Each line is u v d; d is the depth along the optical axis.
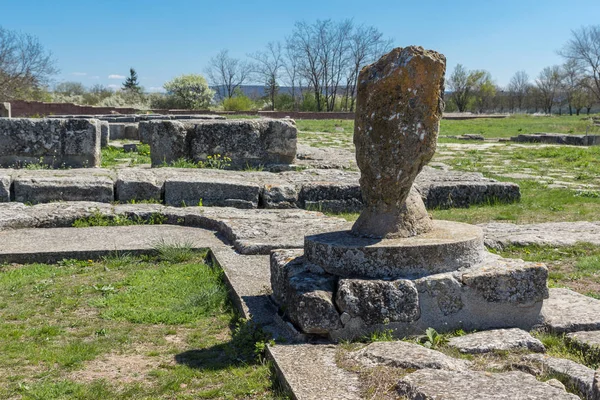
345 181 9.98
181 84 55.19
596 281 5.81
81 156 12.29
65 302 5.27
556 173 14.01
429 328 4.03
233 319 4.79
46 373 3.84
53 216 8.05
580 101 77.06
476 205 10.14
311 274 4.32
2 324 4.72
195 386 3.62
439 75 4.25
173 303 5.21
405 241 4.27
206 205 9.38
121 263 6.55
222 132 12.52
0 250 6.64
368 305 4.00
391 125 4.24
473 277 4.15
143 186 9.37
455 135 27.03
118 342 4.39
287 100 65.50
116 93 57.03
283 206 9.48
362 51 62.59
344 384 3.26
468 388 2.98
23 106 37.00
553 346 3.96
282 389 3.41
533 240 7.19
